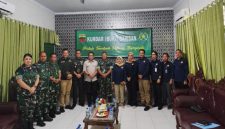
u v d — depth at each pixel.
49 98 4.60
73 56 6.82
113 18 6.68
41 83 4.19
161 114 4.88
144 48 6.56
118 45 6.65
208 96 3.30
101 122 3.21
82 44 6.77
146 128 3.96
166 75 5.47
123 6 6.22
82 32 6.76
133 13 6.63
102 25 6.72
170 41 6.51
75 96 5.74
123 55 6.64
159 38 6.55
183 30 5.38
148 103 5.48
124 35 6.62
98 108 3.75
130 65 5.70
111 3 5.86
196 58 4.65
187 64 5.09
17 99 3.72
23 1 4.98
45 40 5.87
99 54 6.71
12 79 3.94
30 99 3.76
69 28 6.82
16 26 4.46
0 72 3.95
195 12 4.79
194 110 3.42
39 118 4.12
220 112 2.82
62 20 6.83
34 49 5.19
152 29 6.56
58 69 4.96
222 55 3.41
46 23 6.26
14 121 3.25
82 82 5.84
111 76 5.88
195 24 4.59
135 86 5.72
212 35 3.74
